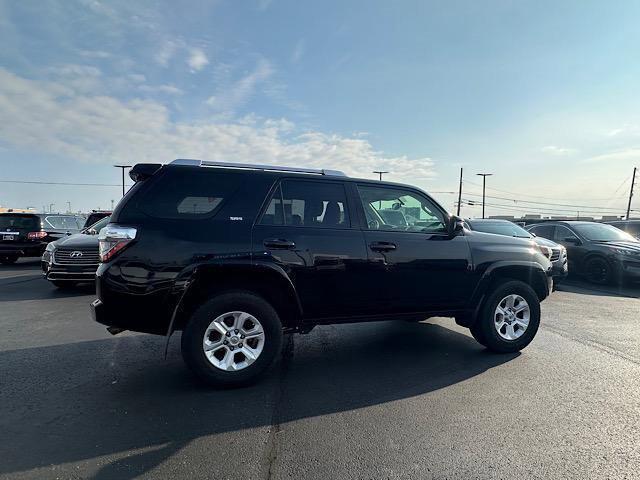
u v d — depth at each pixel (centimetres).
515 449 278
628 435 297
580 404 347
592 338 547
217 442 285
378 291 430
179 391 373
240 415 326
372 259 424
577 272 1106
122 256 358
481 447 280
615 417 324
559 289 992
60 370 423
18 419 316
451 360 461
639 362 452
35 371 420
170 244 363
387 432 300
